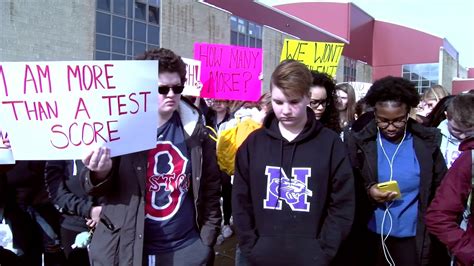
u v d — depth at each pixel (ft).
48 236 10.71
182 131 8.14
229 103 19.97
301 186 7.52
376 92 8.57
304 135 7.59
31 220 10.47
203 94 17.84
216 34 67.51
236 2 73.61
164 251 7.88
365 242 9.17
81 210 8.87
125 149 7.34
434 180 8.76
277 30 84.74
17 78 6.95
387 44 135.44
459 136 8.14
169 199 7.86
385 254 8.93
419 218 8.64
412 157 8.82
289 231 7.57
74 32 44.42
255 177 7.79
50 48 41.88
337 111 10.73
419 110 17.21
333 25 122.21
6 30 37.86
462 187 7.30
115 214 7.65
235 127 11.41
